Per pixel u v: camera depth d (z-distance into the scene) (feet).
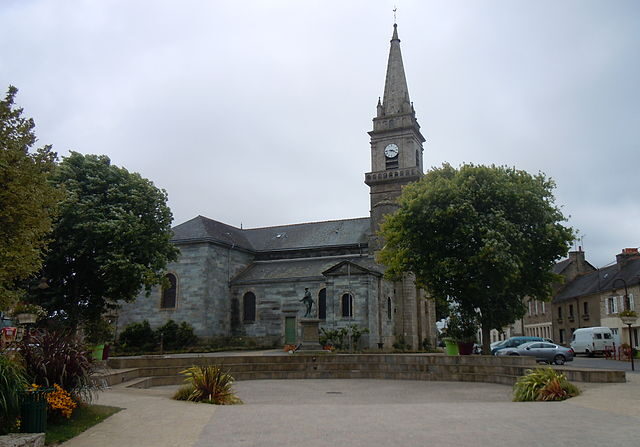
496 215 106.22
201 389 55.93
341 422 42.32
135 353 149.59
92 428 40.55
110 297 123.44
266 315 183.93
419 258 112.68
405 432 38.11
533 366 85.05
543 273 114.83
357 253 193.67
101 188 119.85
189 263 183.93
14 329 74.13
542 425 40.40
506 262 101.55
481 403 53.52
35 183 53.36
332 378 95.55
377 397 68.90
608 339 167.63
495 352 142.00
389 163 206.80
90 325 111.24
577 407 49.49
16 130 52.34
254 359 98.17
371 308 164.86
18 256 51.47
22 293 72.13
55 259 112.37
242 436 37.35
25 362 42.73
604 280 198.59
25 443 32.55
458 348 112.06
